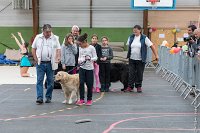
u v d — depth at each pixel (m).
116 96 11.06
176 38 23.86
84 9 24.38
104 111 8.68
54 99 10.34
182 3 23.80
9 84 13.82
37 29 23.89
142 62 11.68
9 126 7.15
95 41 11.76
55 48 9.57
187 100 10.40
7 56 23.44
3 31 24.66
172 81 14.27
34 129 6.91
